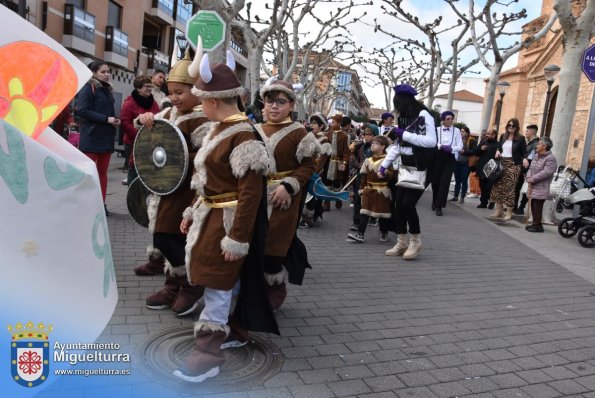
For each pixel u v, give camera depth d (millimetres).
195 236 3072
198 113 3969
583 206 9328
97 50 25766
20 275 1544
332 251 6961
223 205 3027
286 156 3988
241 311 3254
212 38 7242
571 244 8891
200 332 3051
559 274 6676
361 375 3348
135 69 29984
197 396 2916
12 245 1525
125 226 6914
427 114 6188
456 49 19547
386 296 5082
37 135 2049
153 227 3900
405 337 4055
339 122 10211
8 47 1996
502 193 11141
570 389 3383
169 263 3920
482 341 4109
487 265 6844
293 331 3990
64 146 2102
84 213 1784
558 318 4836
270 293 4125
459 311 4809
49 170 1641
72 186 1729
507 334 4309
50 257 1638
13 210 1524
